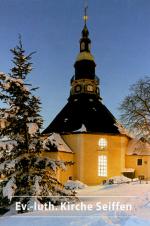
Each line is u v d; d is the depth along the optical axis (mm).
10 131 21391
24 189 20531
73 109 59594
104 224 12750
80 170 54094
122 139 57094
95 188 43281
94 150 55219
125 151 57938
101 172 54938
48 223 13984
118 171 55656
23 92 21703
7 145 20609
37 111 21859
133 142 59719
